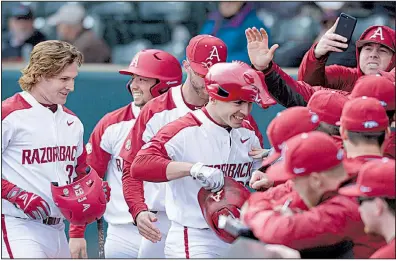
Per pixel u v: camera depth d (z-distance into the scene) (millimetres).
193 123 17281
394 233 13688
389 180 13664
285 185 15156
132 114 20922
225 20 25844
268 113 24188
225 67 16750
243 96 16500
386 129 15266
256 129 18422
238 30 25719
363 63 19953
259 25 25922
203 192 16859
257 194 15164
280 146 15586
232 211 16391
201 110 17406
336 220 13828
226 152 17375
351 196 14055
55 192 18109
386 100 16391
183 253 17438
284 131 15516
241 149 17625
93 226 24156
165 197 19344
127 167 18984
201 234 17359
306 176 14109
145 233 18625
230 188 16766
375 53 19750
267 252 13938
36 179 18250
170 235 17766
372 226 13844
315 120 15555
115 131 20859
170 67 20359
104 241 23938
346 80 20531
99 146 21047
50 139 18344
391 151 16328
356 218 13922
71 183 18547
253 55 18000
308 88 18578
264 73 18016
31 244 18125
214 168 16797
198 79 18328
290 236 13836
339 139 16078
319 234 13805
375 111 15133
